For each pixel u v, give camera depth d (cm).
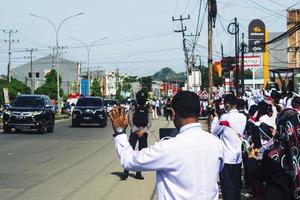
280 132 611
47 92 8269
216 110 1101
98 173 1334
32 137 2486
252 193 929
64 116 5050
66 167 1441
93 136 2580
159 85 11056
